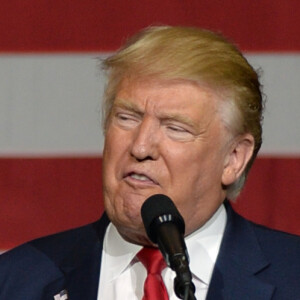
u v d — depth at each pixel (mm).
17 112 9094
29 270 6664
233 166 6520
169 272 6395
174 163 6180
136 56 6215
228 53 6262
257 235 6785
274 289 6422
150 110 6152
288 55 9078
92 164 9109
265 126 9109
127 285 6469
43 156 9086
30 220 9047
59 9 9094
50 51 9109
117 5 9070
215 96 6238
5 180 9047
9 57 9070
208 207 6445
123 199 6211
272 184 9117
